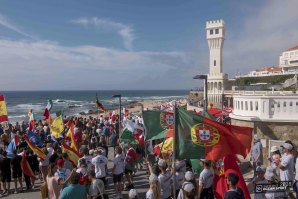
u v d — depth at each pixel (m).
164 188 9.09
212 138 8.19
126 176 13.79
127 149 14.83
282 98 15.91
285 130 15.77
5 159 13.35
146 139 12.80
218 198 8.65
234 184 6.73
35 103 140.62
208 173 8.76
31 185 14.41
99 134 20.98
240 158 16.69
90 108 99.25
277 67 114.38
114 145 18.58
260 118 16.31
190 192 7.16
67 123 22.53
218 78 83.31
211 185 8.82
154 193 8.11
